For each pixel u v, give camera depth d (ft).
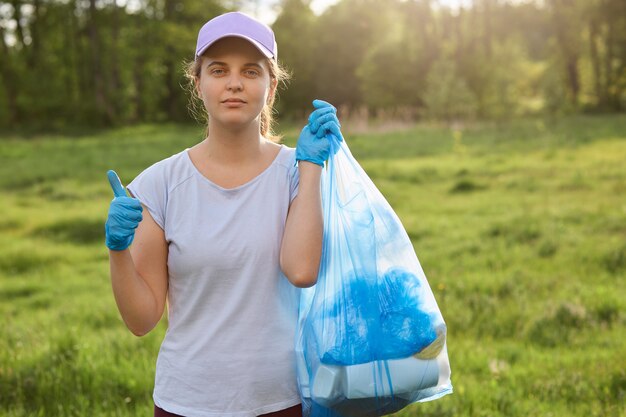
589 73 162.20
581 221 30.63
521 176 45.44
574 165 48.39
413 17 152.97
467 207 36.50
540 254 25.21
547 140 66.23
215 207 6.48
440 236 29.94
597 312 18.26
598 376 13.71
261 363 6.44
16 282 25.49
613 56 143.84
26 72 132.98
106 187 48.70
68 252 30.19
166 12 157.69
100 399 13.24
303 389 6.68
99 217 36.17
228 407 6.43
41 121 131.54
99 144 88.84
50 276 26.45
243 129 6.48
